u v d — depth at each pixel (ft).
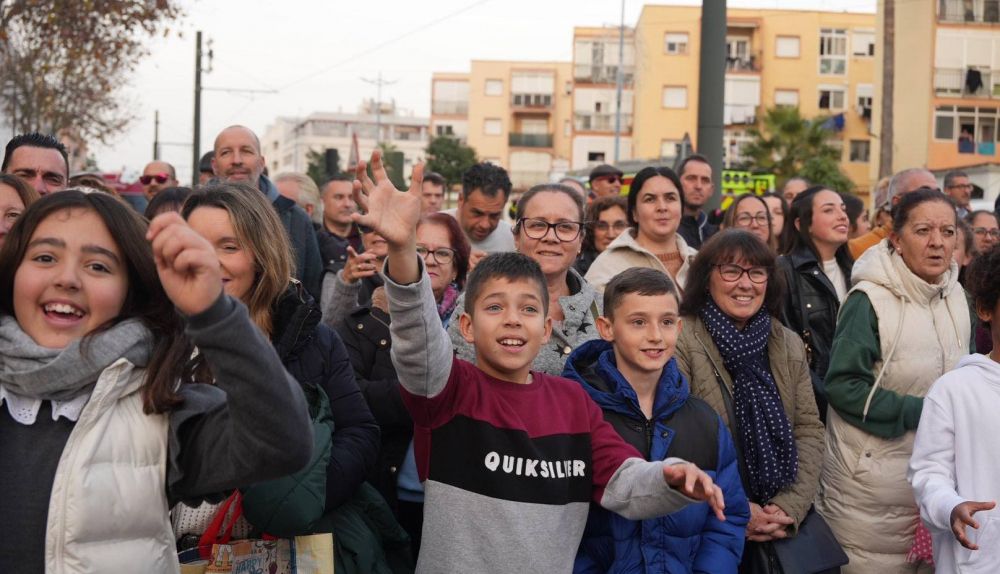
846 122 153.79
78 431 6.57
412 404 9.89
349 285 13.62
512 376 10.29
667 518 10.63
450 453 9.84
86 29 55.11
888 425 13.19
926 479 10.85
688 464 8.69
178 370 6.95
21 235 6.95
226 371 6.05
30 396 6.66
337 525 10.45
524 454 9.75
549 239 13.50
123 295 7.10
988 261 11.02
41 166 15.97
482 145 219.20
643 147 157.69
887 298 13.69
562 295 13.91
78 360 6.58
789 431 12.60
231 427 6.52
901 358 13.50
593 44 183.52
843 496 13.62
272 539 9.45
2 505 6.49
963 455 10.79
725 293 13.17
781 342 13.42
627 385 11.30
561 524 9.74
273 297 9.87
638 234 17.76
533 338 10.19
